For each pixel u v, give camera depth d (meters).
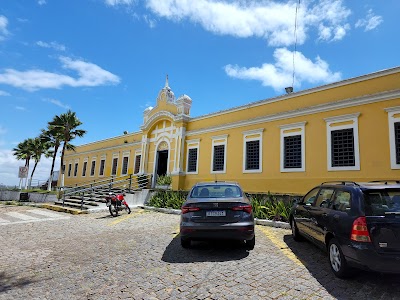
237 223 5.76
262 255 5.79
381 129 10.24
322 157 11.84
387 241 3.88
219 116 17.19
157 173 21.08
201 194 6.72
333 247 4.67
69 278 4.60
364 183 4.98
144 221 10.62
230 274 4.67
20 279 4.58
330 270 4.84
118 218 11.53
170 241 7.15
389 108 10.07
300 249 6.26
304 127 12.69
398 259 3.77
